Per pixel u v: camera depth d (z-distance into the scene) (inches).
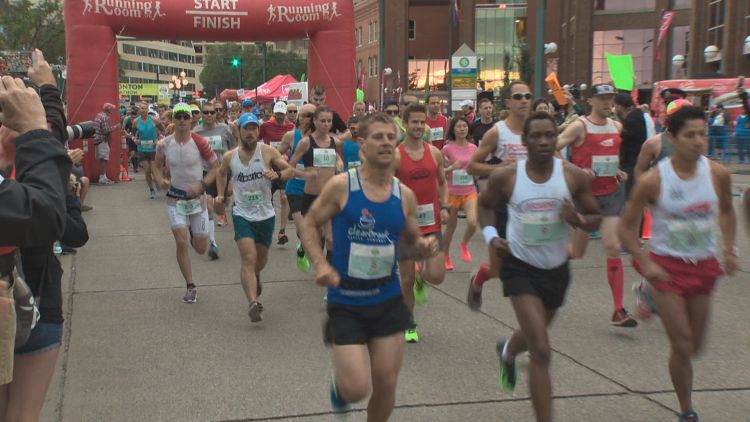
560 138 261.9
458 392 172.9
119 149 707.4
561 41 2331.4
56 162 92.4
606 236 220.2
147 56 5743.1
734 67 1206.3
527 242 146.7
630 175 341.1
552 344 209.6
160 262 336.2
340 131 312.5
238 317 243.4
